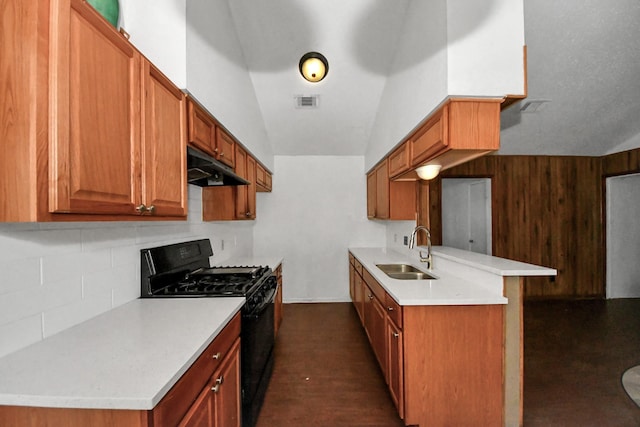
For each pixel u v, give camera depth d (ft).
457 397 5.74
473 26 5.21
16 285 3.45
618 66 9.11
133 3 5.12
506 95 5.24
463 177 14.51
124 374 2.96
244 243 12.94
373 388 7.48
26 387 2.74
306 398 7.08
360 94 10.55
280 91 10.35
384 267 9.87
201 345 3.64
